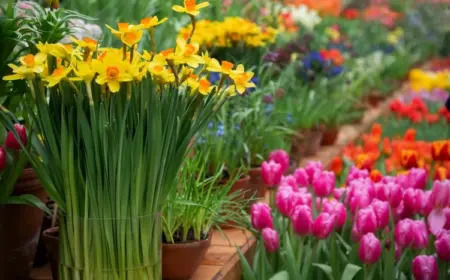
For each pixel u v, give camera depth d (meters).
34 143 2.36
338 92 7.14
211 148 3.82
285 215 3.10
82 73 2.20
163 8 4.96
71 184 2.33
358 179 3.39
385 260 2.94
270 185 3.48
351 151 5.23
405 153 4.12
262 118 4.47
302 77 6.52
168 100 2.36
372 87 9.38
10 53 2.72
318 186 3.31
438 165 4.38
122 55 2.33
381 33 12.60
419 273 2.80
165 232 2.96
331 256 2.98
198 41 4.64
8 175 2.62
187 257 2.92
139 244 2.39
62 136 2.30
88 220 2.34
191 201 2.99
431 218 3.05
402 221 2.94
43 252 3.15
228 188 3.31
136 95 2.29
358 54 10.21
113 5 4.68
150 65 2.27
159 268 2.49
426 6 14.95
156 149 2.34
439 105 9.59
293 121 5.25
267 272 3.05
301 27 8.05
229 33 4.81
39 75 2.27
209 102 2.47
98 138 2.28
